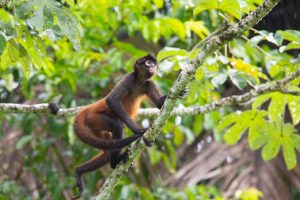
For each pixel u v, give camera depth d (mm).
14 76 14539
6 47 9117
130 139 9734
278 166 15344
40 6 8102
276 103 11016
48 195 16203
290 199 15055
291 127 11141
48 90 14938
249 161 15508
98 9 14344
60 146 15984
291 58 12914
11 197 15875
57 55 14727
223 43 8586
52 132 14539
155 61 11094
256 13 8328
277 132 11219
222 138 15352
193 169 15570
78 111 11188
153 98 11281
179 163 16922
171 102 8938
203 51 8680
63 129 14531
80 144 15523
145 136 9320
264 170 15297
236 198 14594
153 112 12109
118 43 15070
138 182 15742
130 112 11164
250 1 10125
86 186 15898
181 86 8828
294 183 15164
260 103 10977
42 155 15758
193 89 12039
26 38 9406
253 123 11219
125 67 14867
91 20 14586
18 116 14969
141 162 15797
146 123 14758
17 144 14828
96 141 10023
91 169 10914
